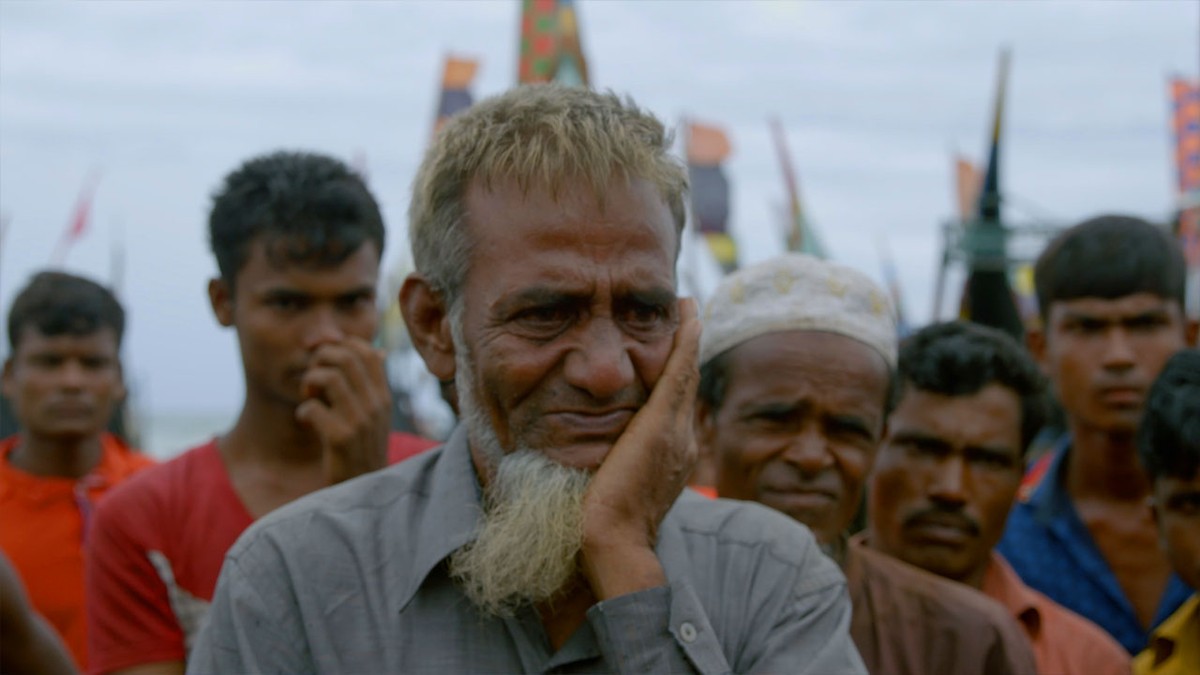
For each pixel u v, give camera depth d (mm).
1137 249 3553
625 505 1795
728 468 2668
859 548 2648
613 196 1804
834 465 2604
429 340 1981
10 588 2461
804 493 2576
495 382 1815
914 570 2584
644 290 1813
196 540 2787
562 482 1782
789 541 1965
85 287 4266
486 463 1868
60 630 3811
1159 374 2887
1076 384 3602
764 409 2600
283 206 2920
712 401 2736
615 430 1841
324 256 2918
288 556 1871
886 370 2682
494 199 1823
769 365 2609
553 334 1809
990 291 7273
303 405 2832
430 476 1998
